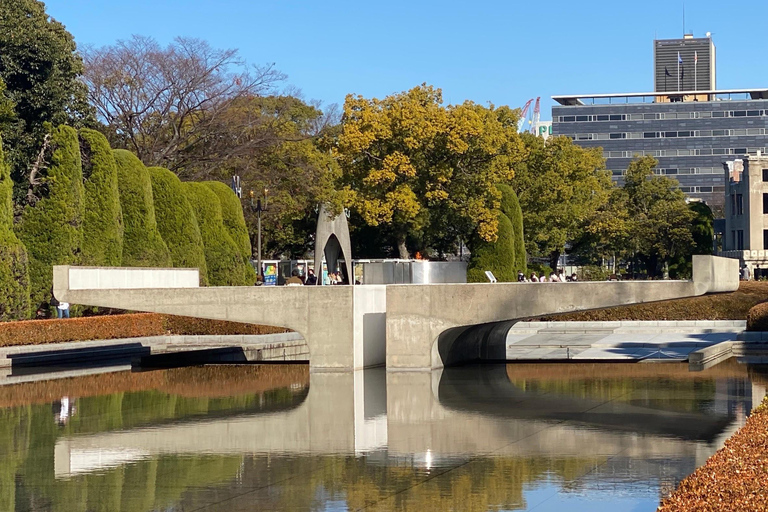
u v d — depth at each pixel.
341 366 29.75
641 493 13.88
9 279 35.06
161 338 39.38
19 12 42.62
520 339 40.62
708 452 16.80
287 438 18.78
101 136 41.31
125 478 15.30
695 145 165.38
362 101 55.34
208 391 26.41
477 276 56.31
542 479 14.84
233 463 16.41
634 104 166.38
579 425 19.86
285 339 39.12
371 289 31.22
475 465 15.98
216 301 29.56
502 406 22.73
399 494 14.02
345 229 54.84
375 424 20.38
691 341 38.69
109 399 24.83
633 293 27.08
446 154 55.19
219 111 56.97
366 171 55.50
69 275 29.08
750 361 32.69
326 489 14.40
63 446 18.11
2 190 35.84
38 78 42.81
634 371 29.80
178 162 58.44
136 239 42.56
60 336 35.19
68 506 13.58
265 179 56.16
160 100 57.78
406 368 29.69
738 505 8.57
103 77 56.62
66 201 39.09
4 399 24.84
